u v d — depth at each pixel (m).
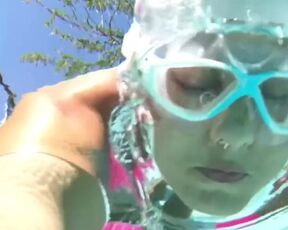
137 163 0.50
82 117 0.46
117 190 0.51
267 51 0.42
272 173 0.45
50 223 0.36
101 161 0.46
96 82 0.49
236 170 0.44
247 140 0.42
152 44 0.45
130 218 0.54
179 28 0.44
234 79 0.42
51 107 0.46
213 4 0.43
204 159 0.44
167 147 0.45
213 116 0.42
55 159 0.41
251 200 0.51
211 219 0.56
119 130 0.48
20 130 0.43
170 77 0.43
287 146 0.44
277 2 0.43
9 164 0.40
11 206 0.36
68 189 0.41
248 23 0.42
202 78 0.43
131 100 0.48
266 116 0.42
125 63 0.48
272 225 0.59
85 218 0.42
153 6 0.45
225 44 0.43
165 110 0.44
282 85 0.42
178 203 0.54
